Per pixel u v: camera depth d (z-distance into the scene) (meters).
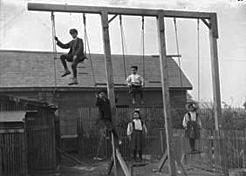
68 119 23.03
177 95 25.81
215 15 12.62
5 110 14.81
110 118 11.66
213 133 12.63
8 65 24.62
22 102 14.81
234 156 12.41
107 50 11.58
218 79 12.71
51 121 14.78
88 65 26.27
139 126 15.48
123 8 11.66
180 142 14.51
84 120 19.42
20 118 13.41
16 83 22.73
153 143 17.28
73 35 11.28
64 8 11.07
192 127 13.72
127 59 28.53
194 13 12.35
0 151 12.97
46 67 25.00
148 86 24.64
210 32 12.67
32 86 22.41
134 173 13.06
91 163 16.95
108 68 11.63
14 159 13.14
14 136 13.23
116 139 11.81
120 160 11.49
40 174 14.22
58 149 16.42
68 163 17.17
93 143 18.81
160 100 25.28
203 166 13.24
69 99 23.33
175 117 19.20
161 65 11.80
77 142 19.81
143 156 17.38
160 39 11.87
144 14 11.79
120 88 23.73
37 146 14.41
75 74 11.34
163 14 11.97
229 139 12.55
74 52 11.16
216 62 12.68
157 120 19.33
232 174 12.02
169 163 11.55
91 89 23.47
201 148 13.45
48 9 10.95
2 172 12.96
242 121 16.34
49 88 22.61
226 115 16.94
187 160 14.04
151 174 12.91
